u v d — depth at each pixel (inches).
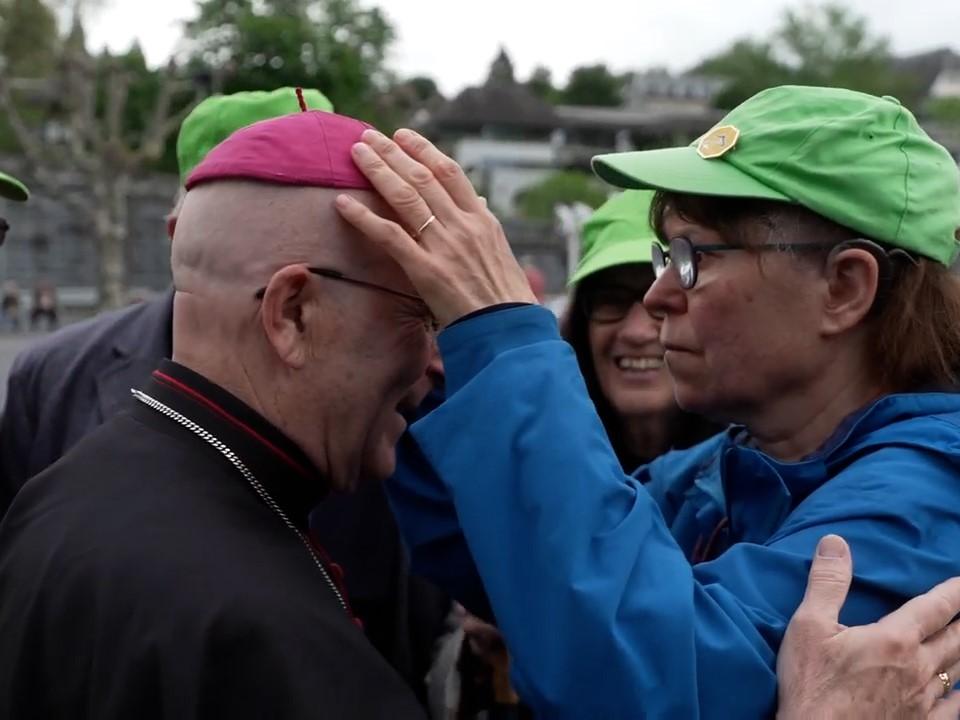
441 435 58.0
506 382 57.2
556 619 54.4
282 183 55.2
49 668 50.6
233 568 50.1
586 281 104.5
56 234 1157.1
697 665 55.0
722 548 70.7
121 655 48.8
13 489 100.9
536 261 1166.3
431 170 59.1
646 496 58.4
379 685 50.6
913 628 55.4
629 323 101.7
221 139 99.7
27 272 1151.0
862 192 61.5
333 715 48.4
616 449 106.6
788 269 62.8
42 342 102.8
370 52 1152.8
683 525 75.1
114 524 51.6
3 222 98.3
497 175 2162.9
